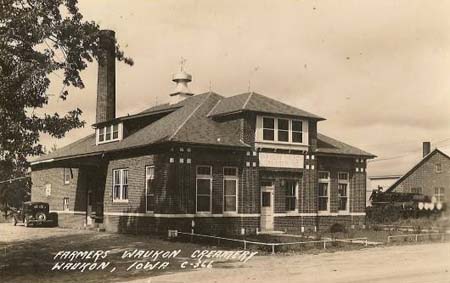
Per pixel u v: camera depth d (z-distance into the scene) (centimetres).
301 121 3241
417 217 4425
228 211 2970
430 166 6047
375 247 2400
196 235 2556
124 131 3406
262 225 3081
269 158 3111
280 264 1841
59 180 4125
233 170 3008
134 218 3058
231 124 3106
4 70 1791
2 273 1747
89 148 3744
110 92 4056
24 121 1825
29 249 2364
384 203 4703
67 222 3941
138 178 3052
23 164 1862
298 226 3200
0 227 3859
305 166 3250
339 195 3478
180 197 2788
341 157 3469
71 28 1939
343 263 1855
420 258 1989
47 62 1825
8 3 1777
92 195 3675
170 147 2808
